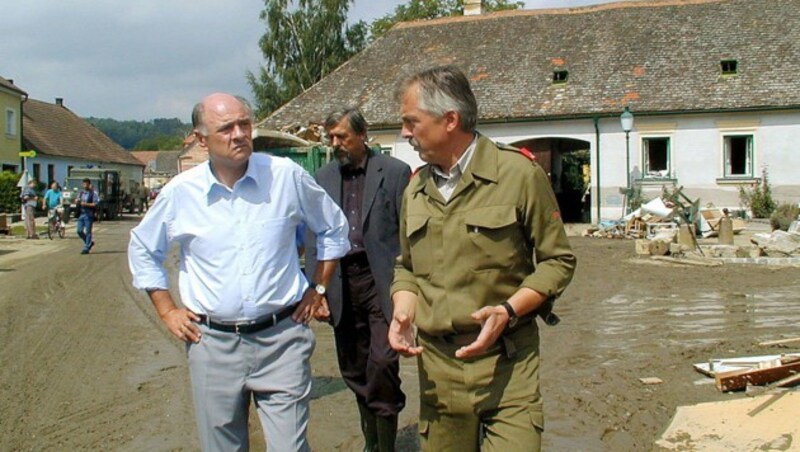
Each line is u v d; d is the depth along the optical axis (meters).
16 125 45.75
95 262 18.19
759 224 24.77
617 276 13.86
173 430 5.79
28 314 10.96
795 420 5.19
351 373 5.15
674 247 16.84
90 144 58.47
